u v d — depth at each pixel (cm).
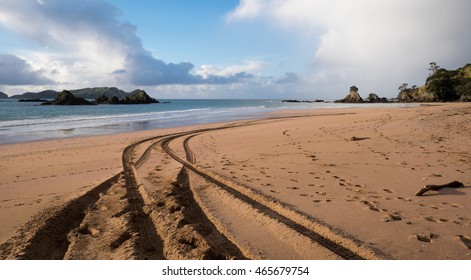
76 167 984
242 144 1320
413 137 1206
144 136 1745
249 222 507
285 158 976
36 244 447
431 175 716
